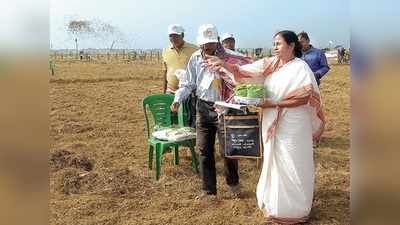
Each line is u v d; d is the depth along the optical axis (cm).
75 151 744
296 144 419
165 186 565
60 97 1473
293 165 420
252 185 566
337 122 998
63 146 778
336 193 530
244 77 447
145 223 454
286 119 419
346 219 452
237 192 525
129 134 894
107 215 475
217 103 459
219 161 669
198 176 602
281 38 419
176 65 652
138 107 1275
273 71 432
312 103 414
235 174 522
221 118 473
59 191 543
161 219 463
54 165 630
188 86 503
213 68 470
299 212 430
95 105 1305
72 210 484
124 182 574
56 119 1046
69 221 456
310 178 431
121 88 1812
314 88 413
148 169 635
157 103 625
